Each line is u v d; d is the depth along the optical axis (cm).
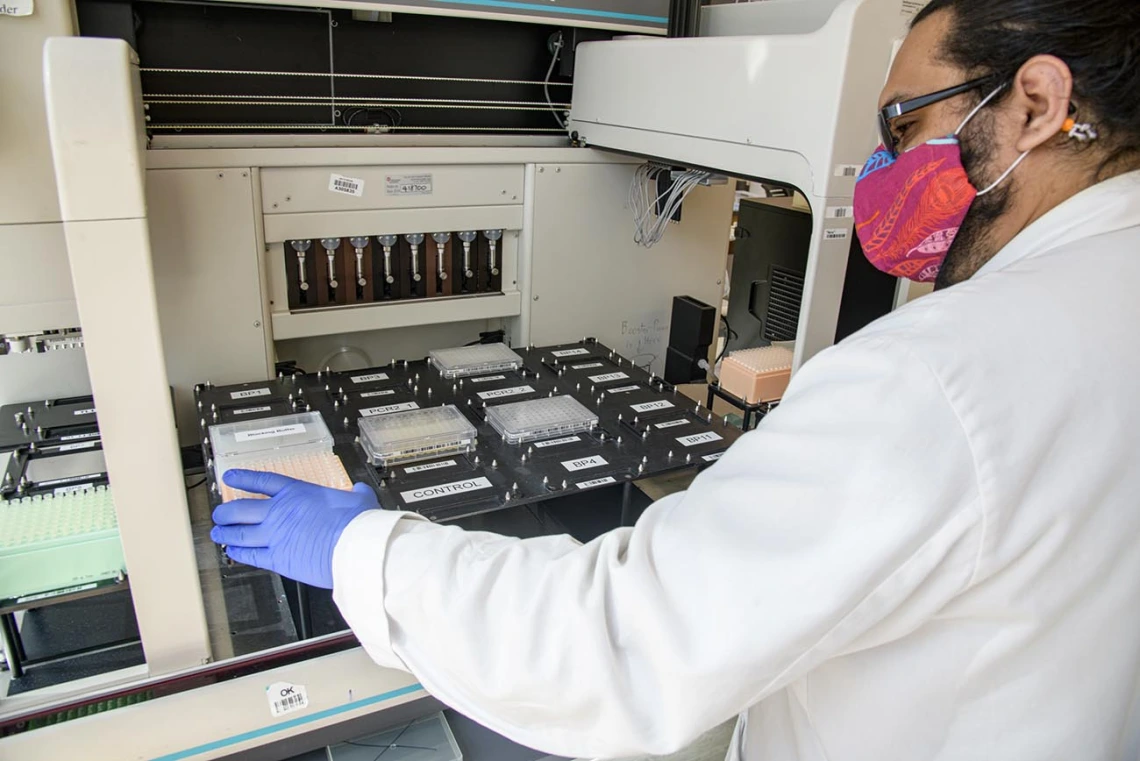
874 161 81
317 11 150
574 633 60
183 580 89
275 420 126
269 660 92
